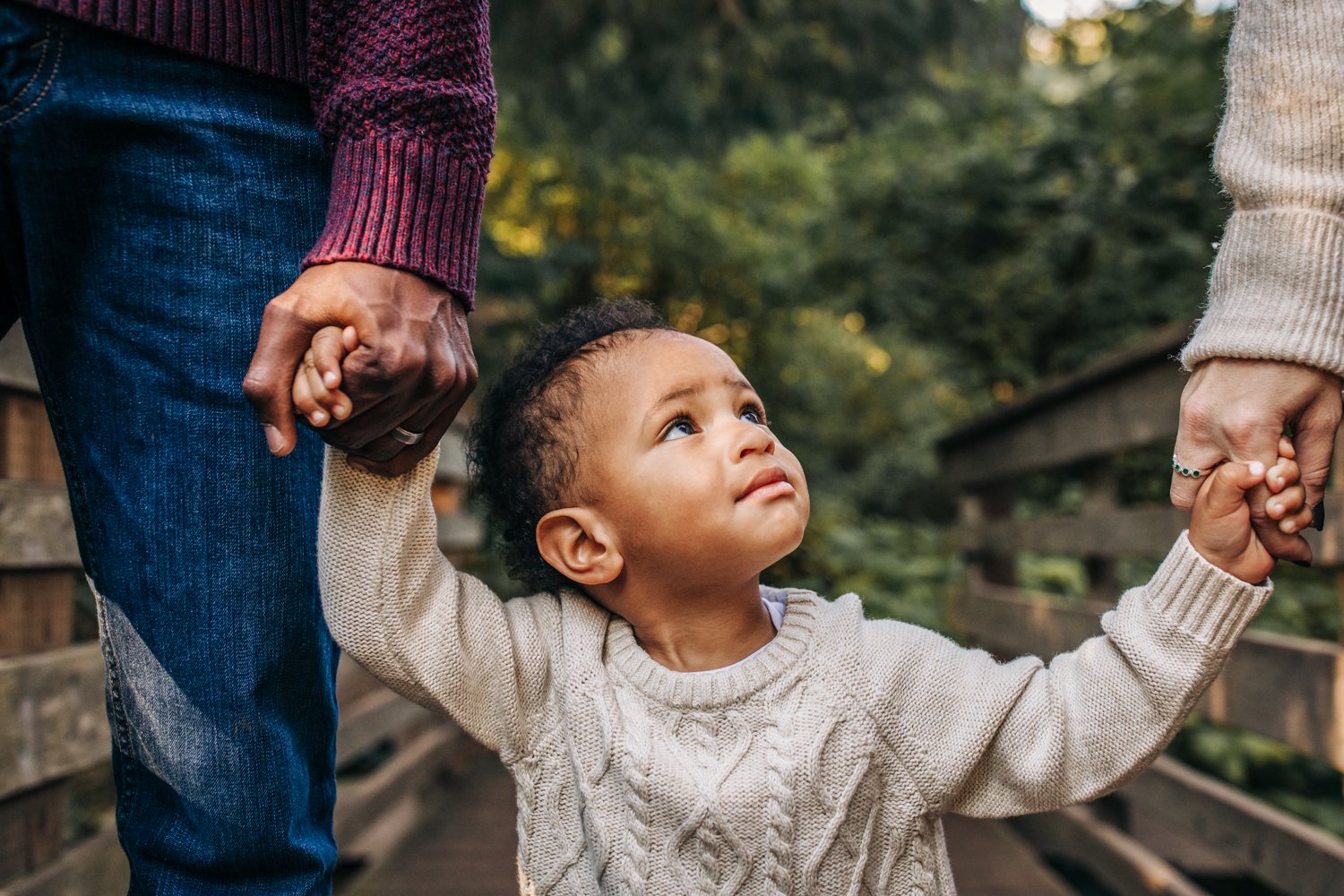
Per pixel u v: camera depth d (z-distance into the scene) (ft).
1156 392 8.85
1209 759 13.16
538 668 3.96
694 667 3.99
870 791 3.71
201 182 3.57
